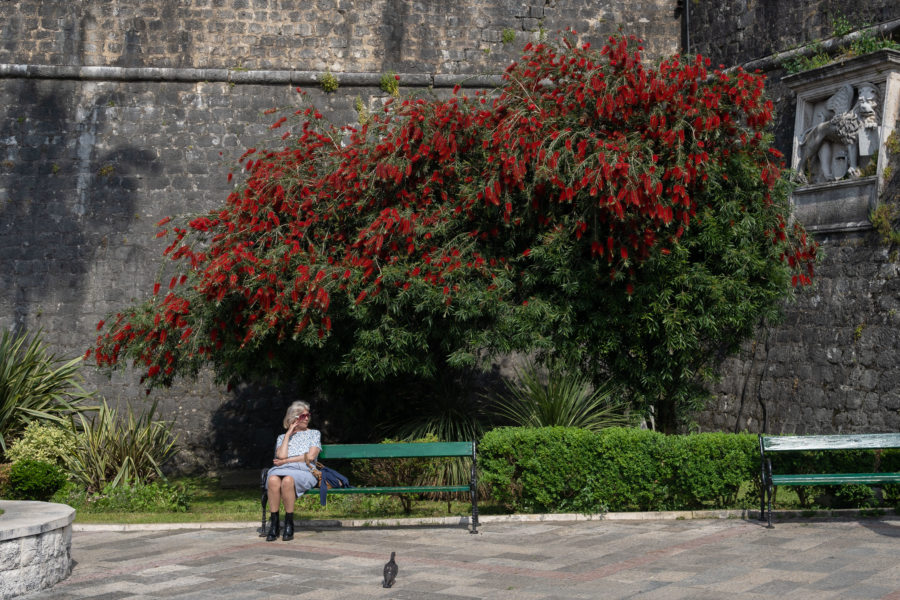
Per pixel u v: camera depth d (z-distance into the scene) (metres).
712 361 9.85
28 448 9.81
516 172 7.69
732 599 4.57
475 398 11.18
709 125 7.81
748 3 12.70
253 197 8.80
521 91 8.78
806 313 10.96
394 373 8.76
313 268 8.09
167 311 8.60
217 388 13.16
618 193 7.40
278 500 6.67
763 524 6.84
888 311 9.86
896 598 4.47
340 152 9.07
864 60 10.16
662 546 6.06
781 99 11.84
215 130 13.38
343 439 12.97
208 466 13.03
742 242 8.08
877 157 10.11
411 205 8.52
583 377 9.24
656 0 14.12
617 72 8.17
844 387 10.30
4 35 13.24
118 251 13.09
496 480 7.53
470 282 8.08
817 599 4.52
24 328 12.89
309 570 5.50
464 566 5.54
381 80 13.56
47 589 5.14
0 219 13.01
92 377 12.91
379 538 6.67
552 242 7.98
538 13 14.02
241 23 13.60
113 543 6.68
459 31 13.90
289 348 8.92
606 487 7.43
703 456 7.32
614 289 8.23
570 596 4.72
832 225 10.63
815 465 7.33
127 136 13.27
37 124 13.17
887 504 7.41
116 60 13.40
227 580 5.25
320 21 13.70
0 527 4.91
